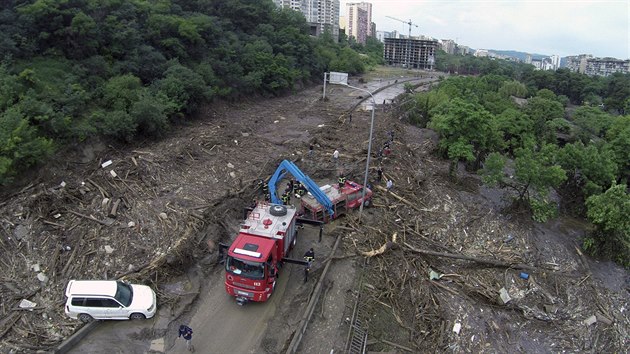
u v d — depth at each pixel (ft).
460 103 132.46
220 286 78.28
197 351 63.98
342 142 153.48
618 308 91.71
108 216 88.58
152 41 176.45
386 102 248.32
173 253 79.92
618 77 415.85
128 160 110.93
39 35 131.44
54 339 63.41
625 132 147.02
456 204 117.91
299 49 288.92
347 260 88.02
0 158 84.69
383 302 79.15
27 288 70.90
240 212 101.40
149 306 68.08
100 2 155.02
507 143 160.76
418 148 161.68
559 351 79.00
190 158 121.39
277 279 80.07
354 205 105.09
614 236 104.01
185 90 156.97
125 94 132.36
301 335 67.67
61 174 98.17
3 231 78.28
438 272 91.40
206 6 246.27
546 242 108.06
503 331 79.82
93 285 67.51
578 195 126.31
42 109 103.04
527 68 578.66
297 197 110.32
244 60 224.33
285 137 156.56
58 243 79.71
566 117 293.84
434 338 74.28
